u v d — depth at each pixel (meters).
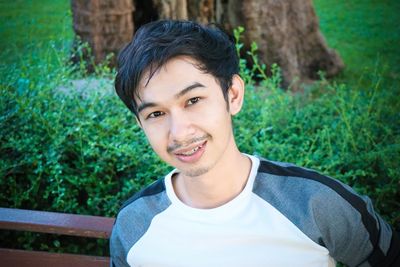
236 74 1.10
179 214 1.15
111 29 4.05
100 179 2.24
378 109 2.61
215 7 4.18
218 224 1.12
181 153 1.03
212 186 1.12
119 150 2.14
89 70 4.04
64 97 2.54
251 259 1.11
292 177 1.13
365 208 1.12
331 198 1.10
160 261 1.16
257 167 1.16
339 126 2.49
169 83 0.99
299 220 1.09
